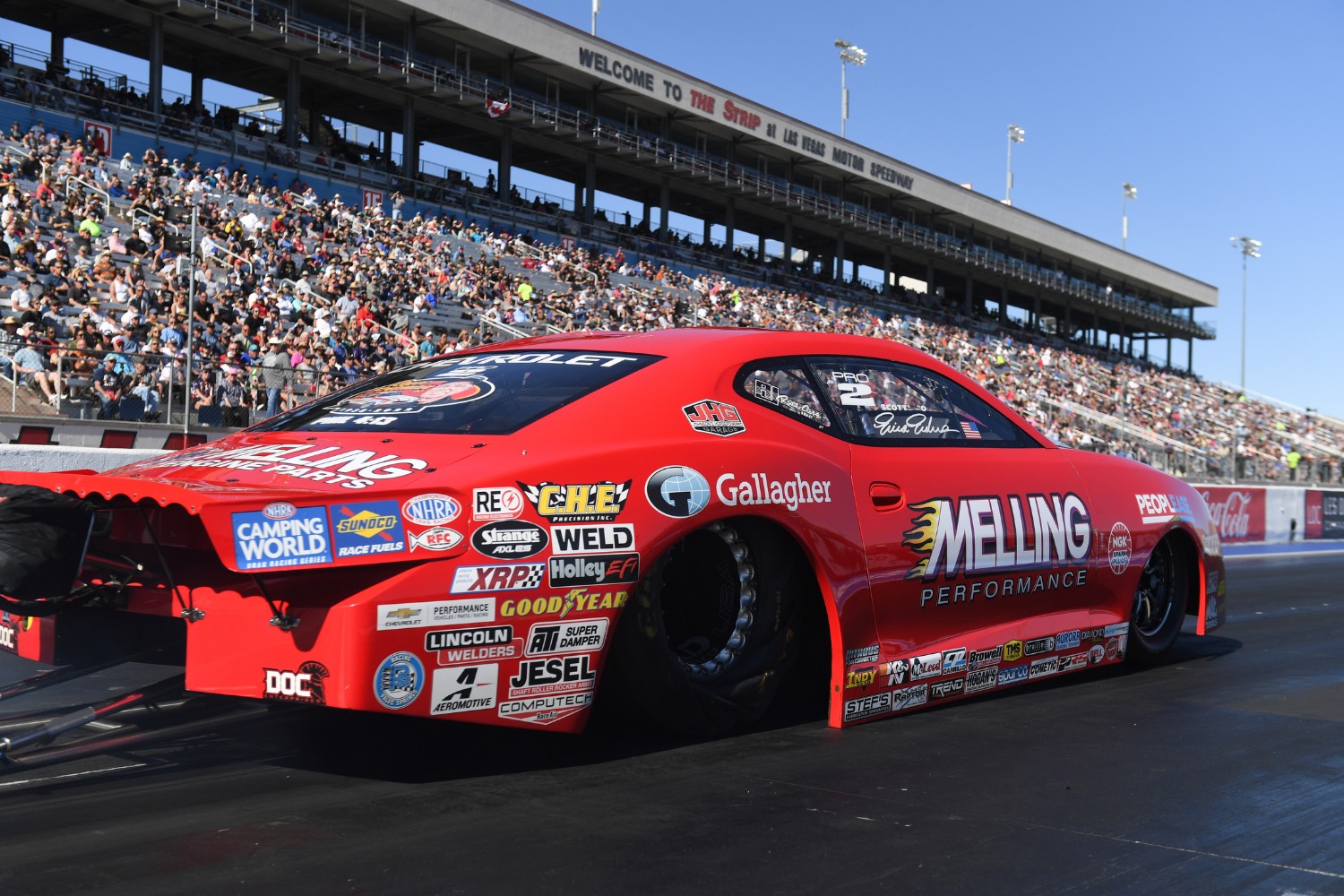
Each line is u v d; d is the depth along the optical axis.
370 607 2.44
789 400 3.45
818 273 43.81
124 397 10.79
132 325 12.28
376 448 2.84
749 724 3.46
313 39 28.16
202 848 2.31
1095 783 2.96
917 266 52.41
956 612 3.71
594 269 28.14
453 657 2.55
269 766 2.92
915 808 2.69
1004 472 3.95
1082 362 41.78
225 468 2.70
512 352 3.59
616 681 3.01
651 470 2.93
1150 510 4.57
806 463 3.31
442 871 2.21
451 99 31.77
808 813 2.63
